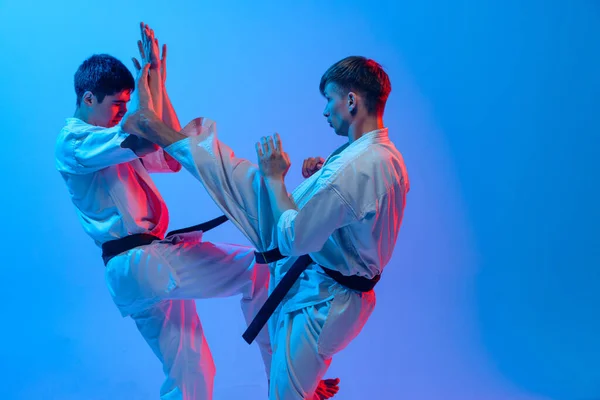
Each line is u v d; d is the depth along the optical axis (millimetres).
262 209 2225
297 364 2160
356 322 2174
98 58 2557
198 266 2523
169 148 2234
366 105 2145
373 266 2152
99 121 2559
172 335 2516
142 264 2414
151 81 2373
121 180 2479
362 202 2008
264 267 2691
